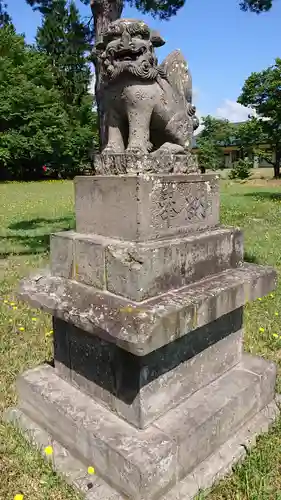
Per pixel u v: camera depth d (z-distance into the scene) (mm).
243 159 27234
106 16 6230
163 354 2057
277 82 15258
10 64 23141
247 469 2084
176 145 2301
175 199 2111
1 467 2154
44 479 2068
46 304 2174
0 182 24234
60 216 10648
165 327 1784
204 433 2105
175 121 2312
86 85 28047
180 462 1999
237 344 2613
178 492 1962
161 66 2350
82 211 2264
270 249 6473
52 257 2412
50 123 24531
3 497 1994
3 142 22766
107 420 2117
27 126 23781
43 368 2652
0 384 2861
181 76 2352
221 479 2088
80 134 27203
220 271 2369
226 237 2381
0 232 8375
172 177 2076
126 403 2070
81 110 27672
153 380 2035
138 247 1925
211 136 31875
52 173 29484
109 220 2105
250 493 1960
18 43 24266
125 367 2031
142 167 2053
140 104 2129
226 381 2449
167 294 2016
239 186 20375
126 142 2354
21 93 22797
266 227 8367
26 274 5363
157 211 2029
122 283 1971
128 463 1858
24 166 27938
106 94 2264
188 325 1908
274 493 1987
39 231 8469
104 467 2006
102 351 2156
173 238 2129
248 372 2553
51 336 3588
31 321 3873
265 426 2459
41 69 25141
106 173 2225
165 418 2115
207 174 2314
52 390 2389
